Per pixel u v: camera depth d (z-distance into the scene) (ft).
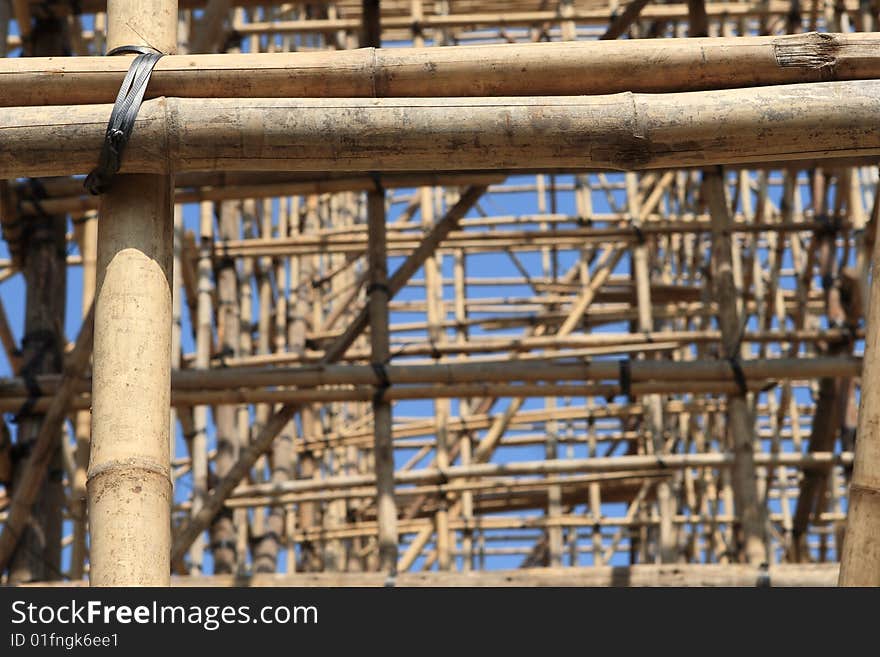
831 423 72.84
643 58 32.09
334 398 57.52
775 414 81.56
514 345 68.69
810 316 86.79
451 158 31.27
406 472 67.97
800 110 31.07
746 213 86.43
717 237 60.34
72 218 63.98
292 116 30.71
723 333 58.85
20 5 63.00
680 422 90.27
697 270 91.15
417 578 51.26
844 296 69.31
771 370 57.11
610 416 81.30
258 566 75.51
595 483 78.33
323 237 75.25
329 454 91.86
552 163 31.63
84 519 68.95
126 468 28.63
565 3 75.36
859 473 27.86
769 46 31.89
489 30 97.40
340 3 80.07
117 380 29.25
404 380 57.31
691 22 61.36
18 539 56.39
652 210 87.25
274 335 88.38
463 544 79.20
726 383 57.31
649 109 31.22
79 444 69.51
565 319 83.30
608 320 86.12
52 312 61.21
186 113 30.50
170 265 30.71
